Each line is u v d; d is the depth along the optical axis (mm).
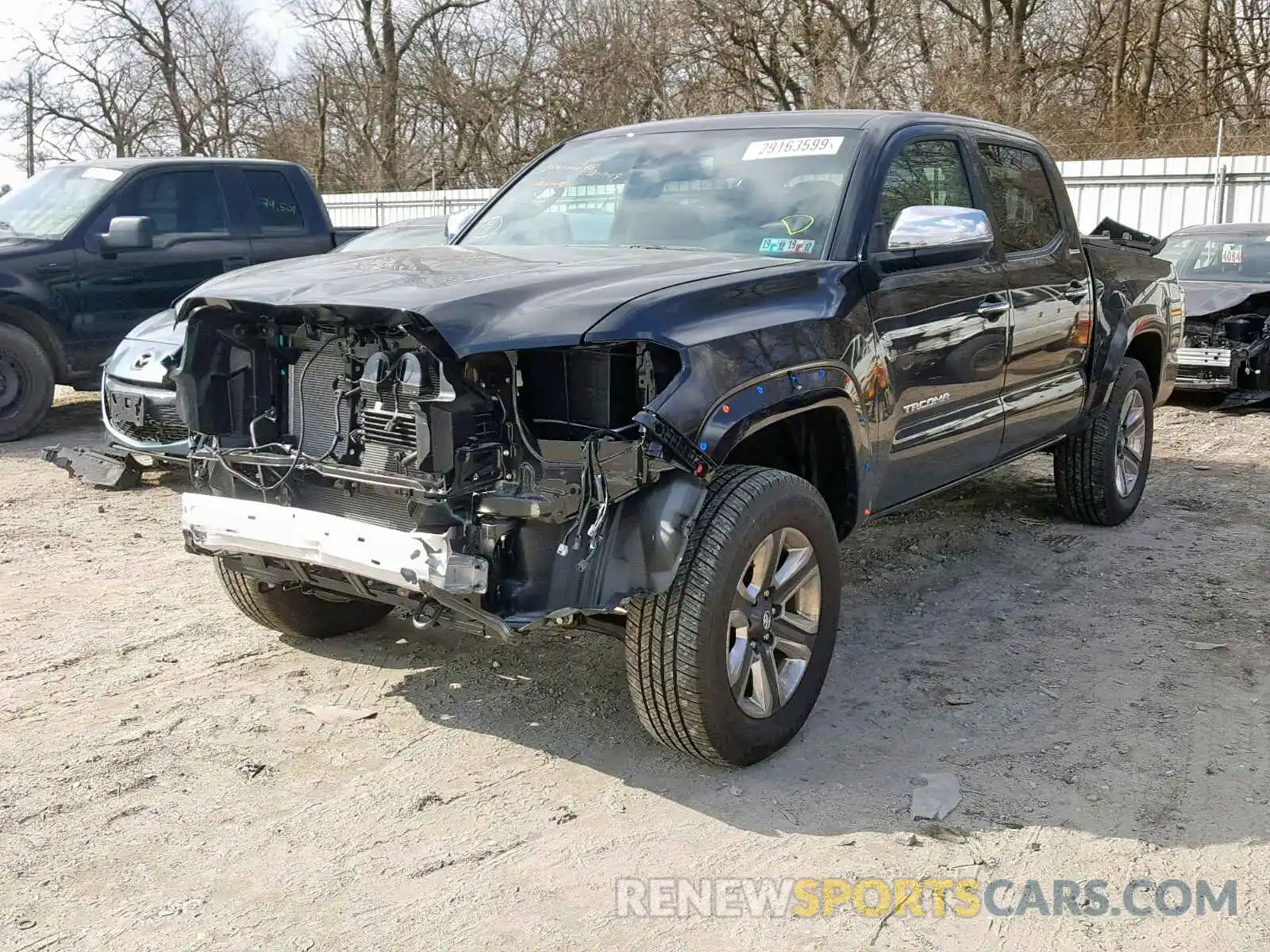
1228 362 10117
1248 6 26984
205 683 4227
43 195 9547
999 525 6426
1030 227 5375
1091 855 3143
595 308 3186
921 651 4598
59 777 3512
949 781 3521
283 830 3236
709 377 3258
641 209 4547
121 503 6922
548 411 3262
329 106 38156
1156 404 6742
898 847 3172
